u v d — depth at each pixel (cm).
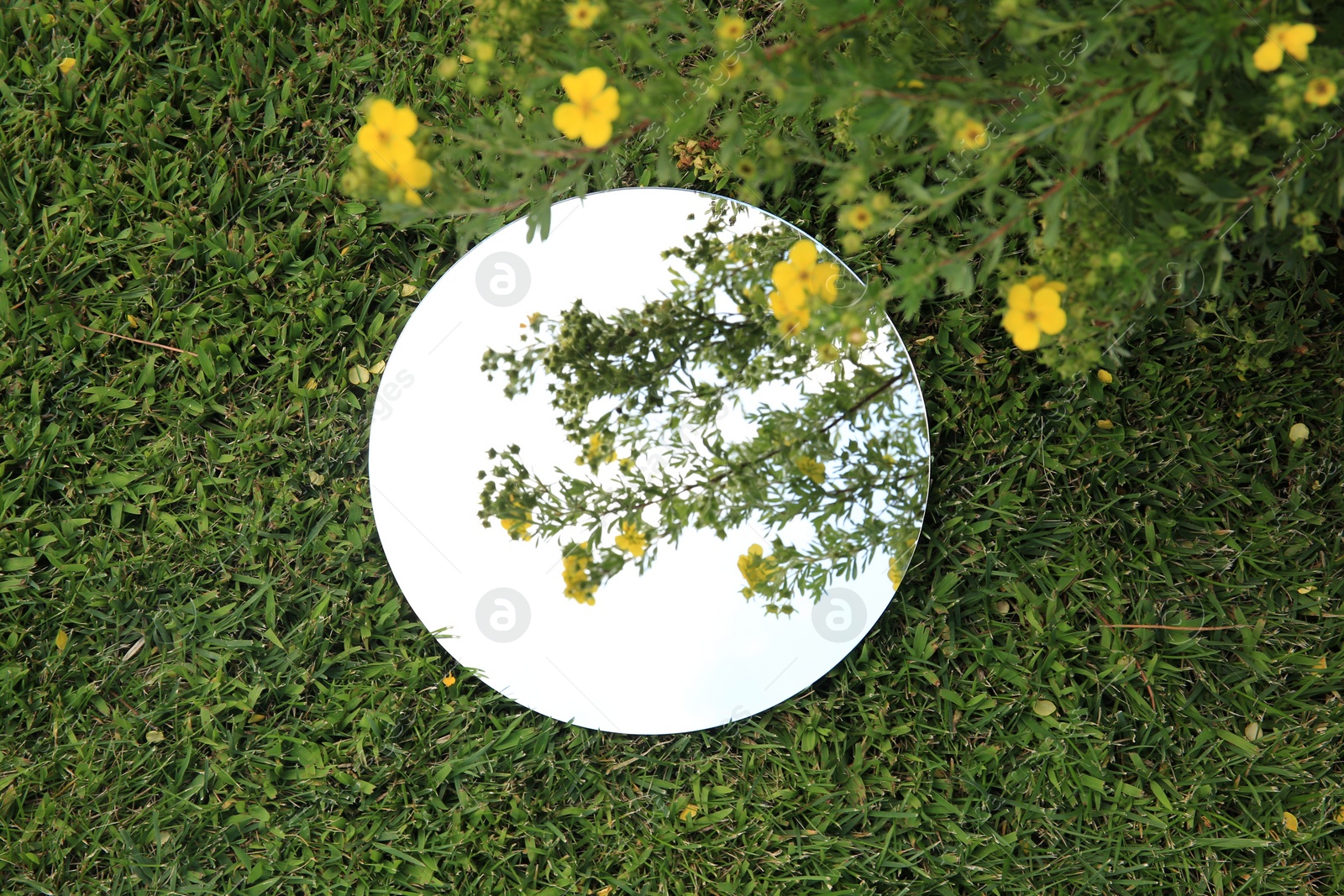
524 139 54
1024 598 71
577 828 70
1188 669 71
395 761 70
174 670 70
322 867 69
